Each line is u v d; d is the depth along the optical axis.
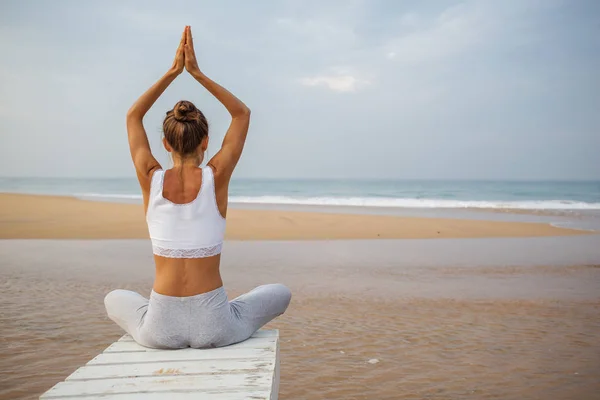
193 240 2.58
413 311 5.89
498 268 8.66
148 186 2.64
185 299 2.60
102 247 10.61
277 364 2.71
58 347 4.48
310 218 16.80
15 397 3.47
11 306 5.84
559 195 42.50
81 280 7.30
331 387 3.78
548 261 9.38
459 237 12.93
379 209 22.81
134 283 7.13
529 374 4.04
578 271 8.41
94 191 48.66
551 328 5.27
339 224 15.31
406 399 3.58
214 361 2.47
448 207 24.67
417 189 56.78
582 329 5.24
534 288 7.13
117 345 2.72
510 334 5.06
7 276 7.55
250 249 10.80
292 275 7.94
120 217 16.45
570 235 13.34
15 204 20.61
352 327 5.26
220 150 2.71
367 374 4.02
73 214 17.20
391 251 10.59
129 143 2.75
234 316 2.75
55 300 6.14
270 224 15.22
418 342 4.80
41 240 11.58
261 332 2.98
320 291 6.86
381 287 7.13
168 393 2.10
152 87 2.81
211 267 2.64
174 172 2.64
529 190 53.69
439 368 4.16
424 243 11.82
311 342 4.79
